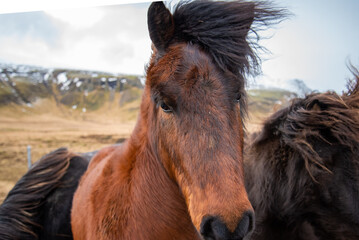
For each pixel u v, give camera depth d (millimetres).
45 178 2188
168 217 1429
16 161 10195
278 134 2033
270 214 2021
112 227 1421
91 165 1999
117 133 16266
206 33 1171
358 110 1854
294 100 2115
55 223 2098
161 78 1167
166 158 1303
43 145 13125
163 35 1228
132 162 1524
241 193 1006
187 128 1098
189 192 1139
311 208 1914
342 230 1839
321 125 1861
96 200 1537
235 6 1234
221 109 1091
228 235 957
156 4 1186
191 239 1474
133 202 1422
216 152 1043
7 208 2057
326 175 1832
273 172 1996
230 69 1190
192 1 1278
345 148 1808
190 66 1130
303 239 2025
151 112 1392
